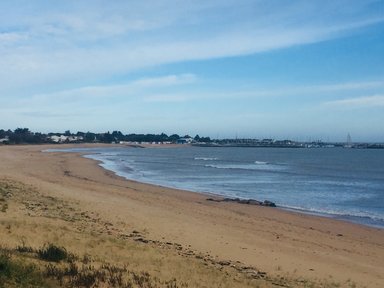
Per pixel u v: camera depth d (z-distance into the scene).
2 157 82.75
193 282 12.51
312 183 60.03
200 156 146.75
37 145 186.50
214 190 49.75
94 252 14.04
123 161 102.44
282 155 165.75
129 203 30.50
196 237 20.88
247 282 13.96
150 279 11.71
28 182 36.09
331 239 24.97
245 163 108.31
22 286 8.61
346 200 44.03
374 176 73.31
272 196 46.19
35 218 18.66
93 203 27.84
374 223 31.69
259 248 20.23
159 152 176.25
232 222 27.45
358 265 19.31
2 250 11.08
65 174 55.78
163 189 46.38
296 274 16.73
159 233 20.78
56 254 11.77
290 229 27.08
